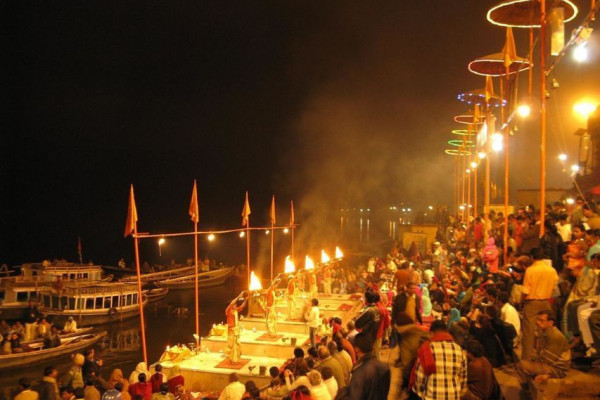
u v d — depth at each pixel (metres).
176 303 59.44
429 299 17.59
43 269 58.22
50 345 36.41
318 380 11.08
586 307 10.54
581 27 11.77
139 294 20.59
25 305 49.25
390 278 25.89
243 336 24.39
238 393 15.43
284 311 28.92
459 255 25.66
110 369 37.16
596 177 28.58
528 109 16.56
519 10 16.67
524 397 9.99
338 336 13.83
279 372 15.19
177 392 16.72
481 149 28.42
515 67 21.34
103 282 53.88
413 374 8.43
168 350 21.98
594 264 10.92
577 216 17.94
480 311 12.27
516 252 17.17
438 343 7.72
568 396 9.11
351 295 31.19
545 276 10.98
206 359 22.05
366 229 142.62
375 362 7.05
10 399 30.62
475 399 8.21
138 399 14.98
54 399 17.62
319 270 32.84
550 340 9.62
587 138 31.41
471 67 21.88
